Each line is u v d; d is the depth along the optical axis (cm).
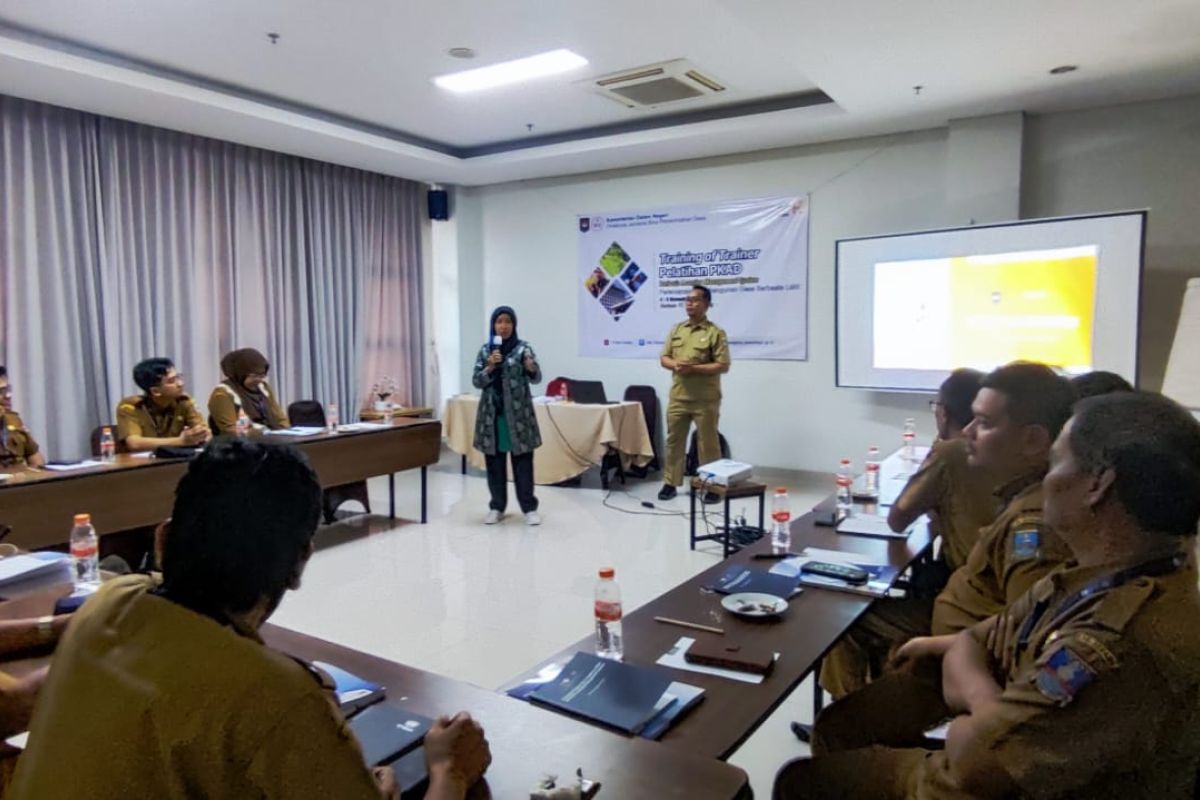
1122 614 101
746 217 628
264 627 179
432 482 638
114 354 527
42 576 204
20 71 421
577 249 715
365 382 713
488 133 639
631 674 149
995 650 137
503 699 142
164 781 79
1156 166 491
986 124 520
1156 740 97
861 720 163
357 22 404
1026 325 509
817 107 527
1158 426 105
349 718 133
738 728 135
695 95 535
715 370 539
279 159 627
